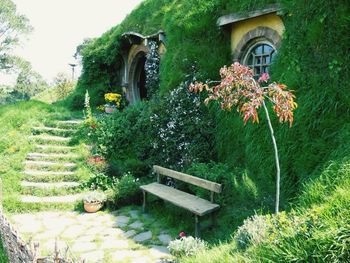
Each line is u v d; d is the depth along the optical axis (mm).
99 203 6316
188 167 6715
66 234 5227
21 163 8039
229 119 6438
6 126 10211
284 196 4531
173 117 7449
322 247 2477
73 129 10109
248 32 7094
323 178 3699
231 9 7332
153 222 5691
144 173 7805
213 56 7617
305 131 4633
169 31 9195
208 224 5082
